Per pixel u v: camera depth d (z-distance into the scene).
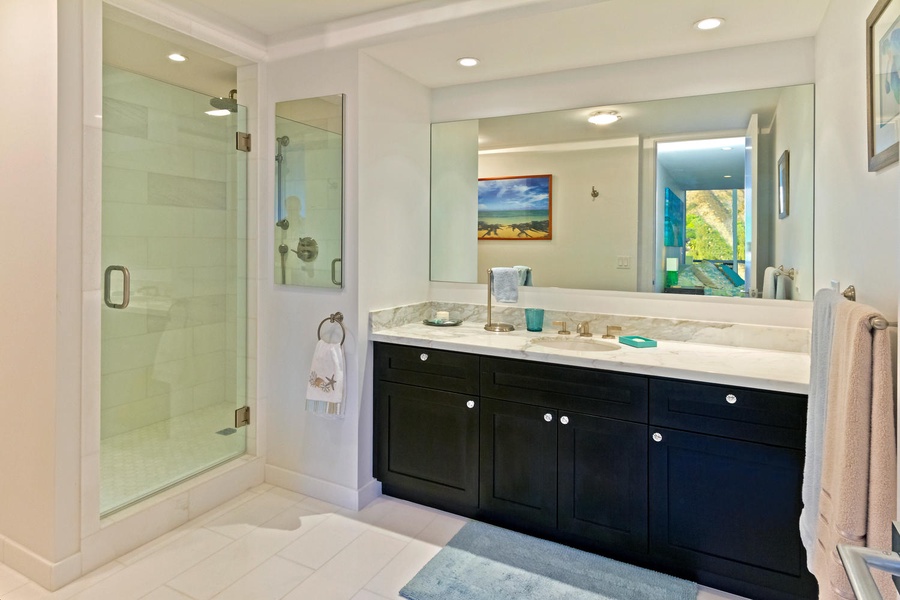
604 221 2.71
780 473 1.85
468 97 2.99
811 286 2.27
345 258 2.59
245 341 2.89
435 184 3.11
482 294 3.02
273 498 2.72
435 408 2.54
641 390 2.07
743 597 1.95
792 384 1.80
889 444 1.08
